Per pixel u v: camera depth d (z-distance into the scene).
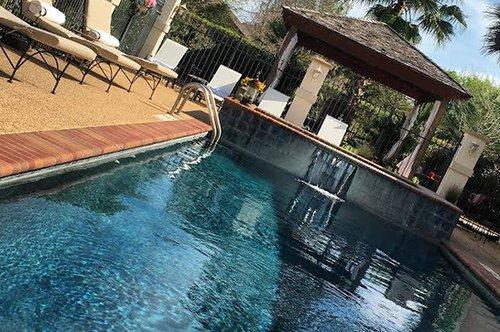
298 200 8.09
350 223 8.30
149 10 12.66
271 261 4.36
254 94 11.20
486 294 6.94
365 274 5.40
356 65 16.33
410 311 4.79
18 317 1.96
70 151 3.55
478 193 17.11
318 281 4.42
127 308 2.44
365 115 18.23
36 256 2.47
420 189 10.78
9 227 2.61
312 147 10.42
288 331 3.14
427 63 13.70
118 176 4.53
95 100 6.30
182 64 16.77
